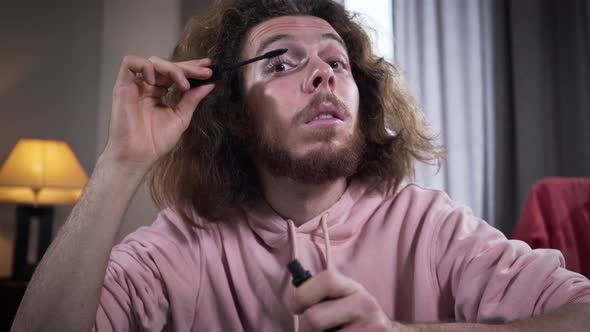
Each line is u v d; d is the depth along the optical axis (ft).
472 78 6.82
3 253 7.01
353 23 3.34
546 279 1.90
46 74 7.45
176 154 3.08
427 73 6.80
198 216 2.70
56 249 2.02
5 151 7.20
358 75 3.33
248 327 2.36
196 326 2.40
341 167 2.37
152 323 2.28
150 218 7.04
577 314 1.69
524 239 4.21
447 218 2.43
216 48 3.05
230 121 2.94
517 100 6.61
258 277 2.39
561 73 6.57
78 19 7.62
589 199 4.16
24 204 6.52
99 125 7.52
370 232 2.49
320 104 2.35
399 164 3.03
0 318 5.77
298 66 2.53
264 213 2.57
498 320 1.87
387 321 1.38
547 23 6.70
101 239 2.02
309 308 1.39
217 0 3.38
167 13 7.70
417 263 2.29
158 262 2.42
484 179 6.67
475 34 6.91
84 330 1.94
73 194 6.68
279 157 2.41
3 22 7.41
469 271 2.11
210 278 2.48
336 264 2.37
